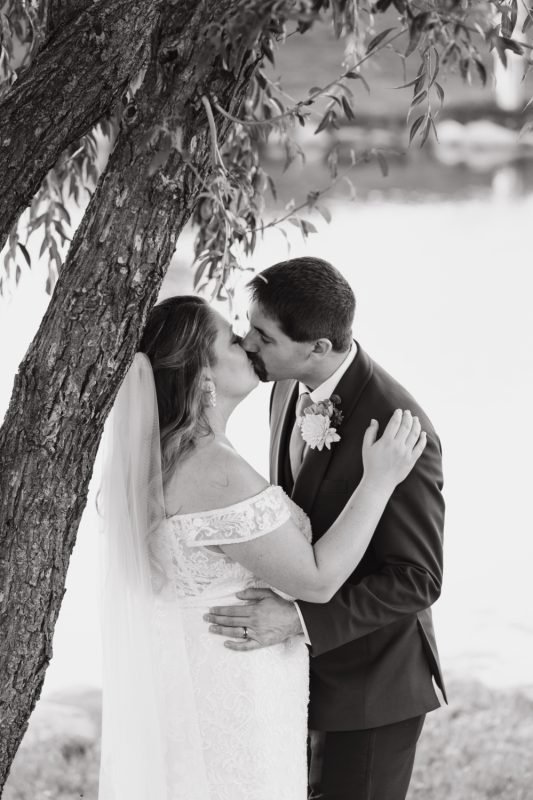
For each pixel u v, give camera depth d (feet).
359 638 8.18
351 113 7.69
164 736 7.34
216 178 6.15
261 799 7.32
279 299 7.77
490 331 36.76
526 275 44.88
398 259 47.47
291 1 5.35
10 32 9.35
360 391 8.15
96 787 12.14
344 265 45.80
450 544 20.54
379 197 62.28
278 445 9.23
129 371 7.30
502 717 13.61
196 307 7.52
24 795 11.89
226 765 7.31
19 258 41.06
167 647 7.36
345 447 8.07
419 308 39.73
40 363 6.33
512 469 24.45
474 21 5.51
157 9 6.26
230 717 7.32
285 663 7.63
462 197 63.82
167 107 6.06
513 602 17.90
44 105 6.16
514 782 12.10
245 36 5.31
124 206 6.20
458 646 16.25
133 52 6.26
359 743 8.23
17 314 35.22
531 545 20.34
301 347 7.91
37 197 10.57
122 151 6.19
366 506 7.30
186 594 7.39
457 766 12.51
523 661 15.58
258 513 7.07
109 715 7.48
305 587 7.14
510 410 28.58
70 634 16.93
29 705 6.76
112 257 6.23
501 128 78.84
